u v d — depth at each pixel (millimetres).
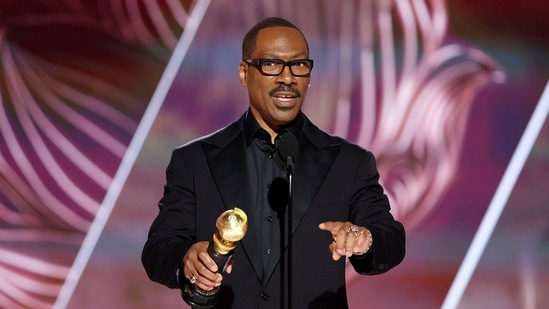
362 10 14641
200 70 14469
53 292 14250
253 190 8047
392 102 14625
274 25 8070
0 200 14273
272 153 8133
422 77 14672
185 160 8289
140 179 14383
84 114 14383
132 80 14422
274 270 7789
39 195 14320
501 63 14766
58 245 14281
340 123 14547
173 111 14422
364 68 14609
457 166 14664
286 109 7914
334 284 7879
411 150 14625
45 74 14367
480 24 14766
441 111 14672
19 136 14344
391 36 14656
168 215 8125
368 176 8195
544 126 14758
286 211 7859
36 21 14398
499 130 14727
